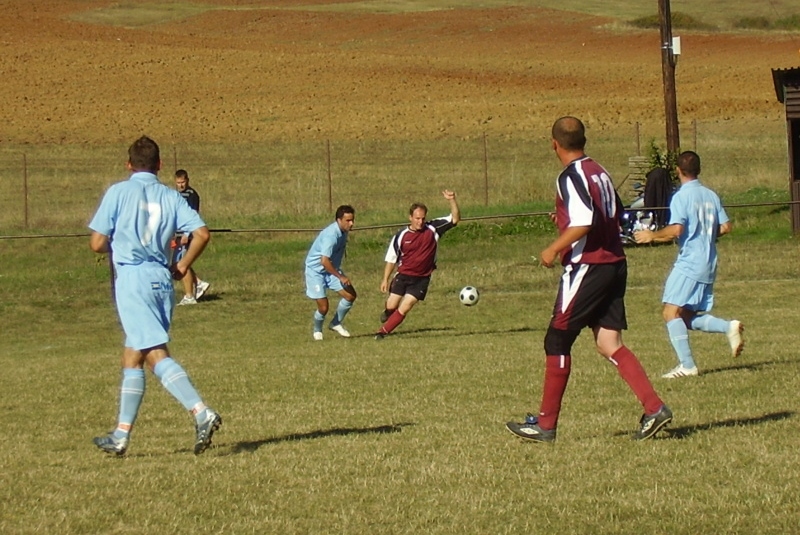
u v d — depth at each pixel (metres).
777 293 40.81
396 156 88.00
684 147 85.25
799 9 184.88
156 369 16.16
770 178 69.94
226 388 23.83
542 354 27.70
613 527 12.54
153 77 126.94
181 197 16.44
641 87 122.19
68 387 25.12
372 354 29.16
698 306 23.02
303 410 20.75
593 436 17.05
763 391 20.62
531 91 121.50
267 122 105.44
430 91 121.50
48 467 16.38
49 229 59.81
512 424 16.69
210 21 187.50
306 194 71.88
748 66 135.00
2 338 38.97
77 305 45.22
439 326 37.25
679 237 23.06
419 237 33.38
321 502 13.89
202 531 12.89
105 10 193.38
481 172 79.50
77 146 93.25
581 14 185.62
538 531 12.51
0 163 85.19
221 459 16.42
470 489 14.27
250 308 43.25
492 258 52.56
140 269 16.11
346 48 164.62
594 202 15.34
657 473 14.66
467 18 185.12
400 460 15.95
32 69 127.31
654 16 174.12
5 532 12.98
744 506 13.08
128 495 14.48
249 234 58.44
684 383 21.88
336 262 35.03
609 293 15.91
